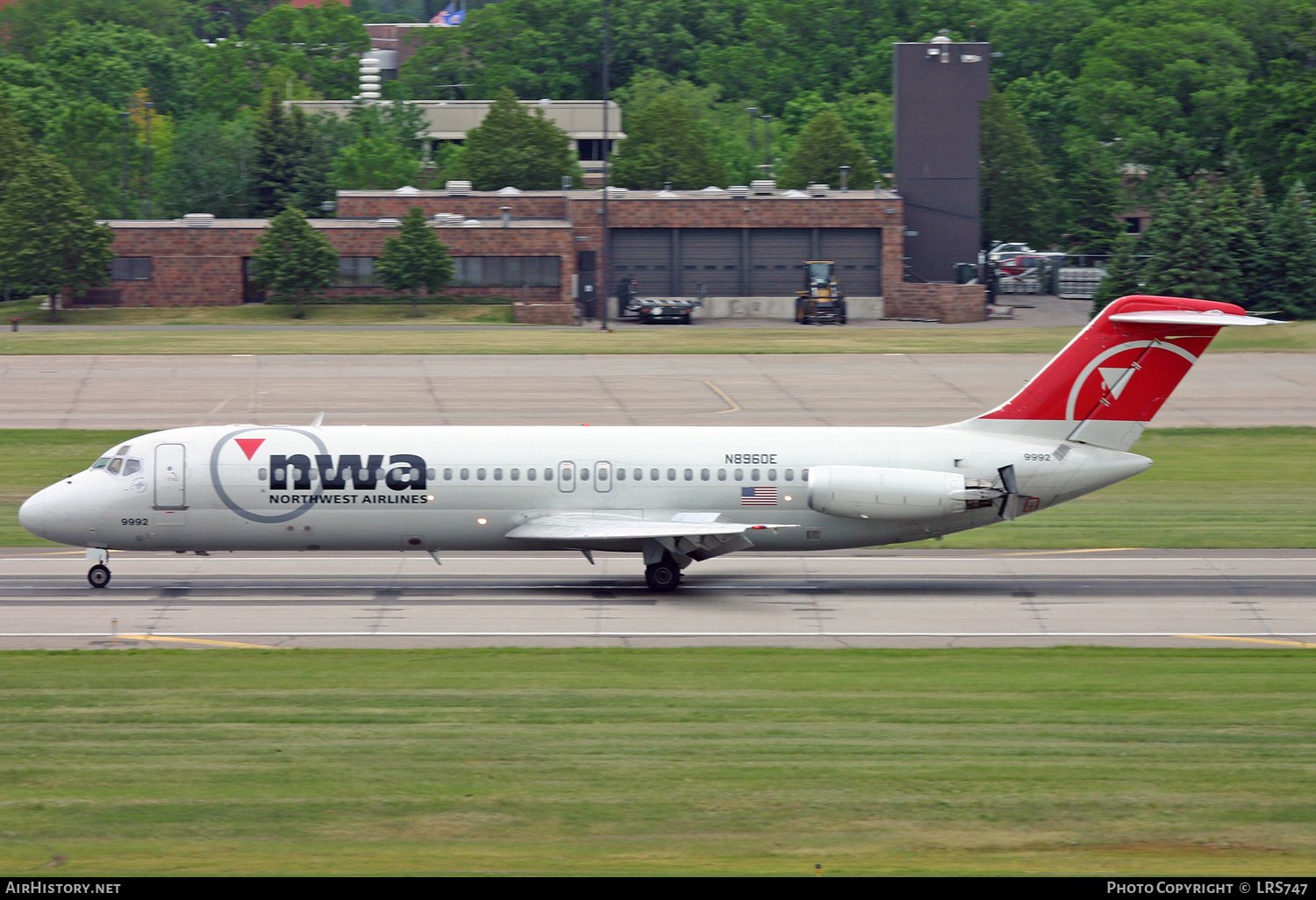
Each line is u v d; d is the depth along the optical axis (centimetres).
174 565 15275
